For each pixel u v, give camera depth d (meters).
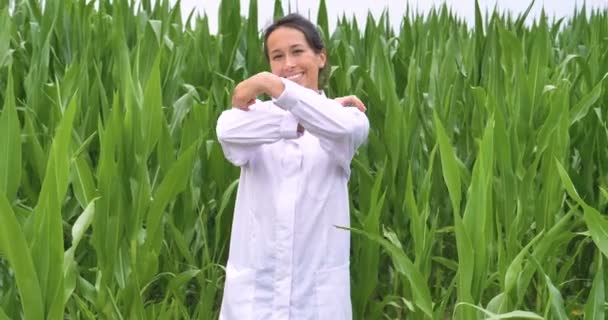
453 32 5.73
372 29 5.52
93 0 5.82
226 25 5.00
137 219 3.07
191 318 3.88
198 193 3.82
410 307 3.16
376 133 4.41
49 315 2.24
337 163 2.56
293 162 2.54
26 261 2.15
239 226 2.63
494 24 4.98
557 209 3.48
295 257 2.53
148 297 3.95
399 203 4.03
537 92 3.90
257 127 2.43
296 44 2.53
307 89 2.39
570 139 4.45
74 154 3.01
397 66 5.04
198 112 3.61
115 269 3.15
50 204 2.23
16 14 5.82
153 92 3.04
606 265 2.66
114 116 3.05
